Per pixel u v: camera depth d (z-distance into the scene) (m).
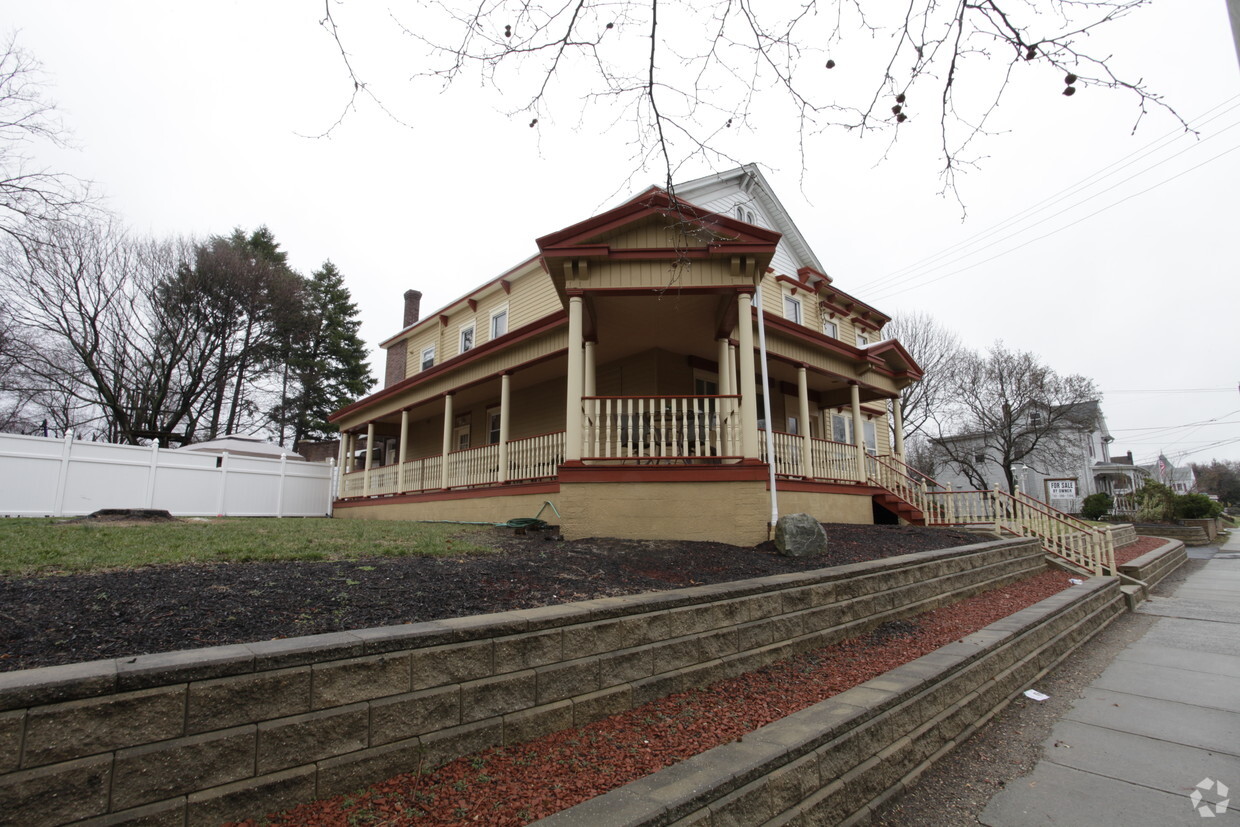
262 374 33.53
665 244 8.50
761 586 4.77
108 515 10.03
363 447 28.25
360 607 3.60
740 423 8.21
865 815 3.09
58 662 2.51
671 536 7.77
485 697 2.99
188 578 4.07
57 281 23.59
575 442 8.08
